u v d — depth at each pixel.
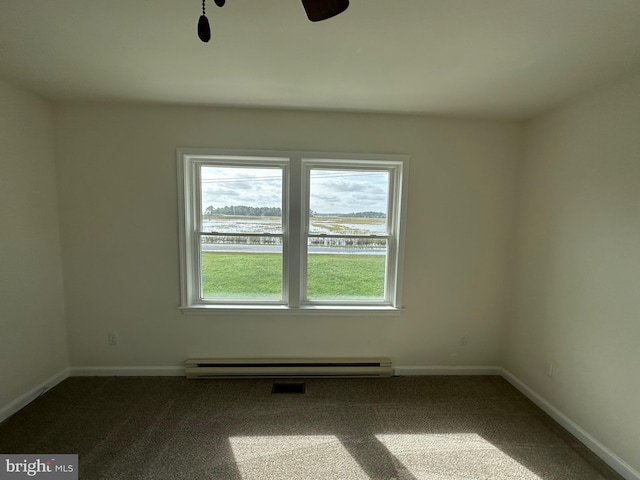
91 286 2.50
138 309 2.55
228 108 2.41
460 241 2.63
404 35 1.41
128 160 2.41
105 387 2.42
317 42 1.48
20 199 2.10
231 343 2.63
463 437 1.95
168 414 2.11
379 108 2.36
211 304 2.64
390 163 2.57
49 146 2.32
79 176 2.40
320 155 2.48
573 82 1.82
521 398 2.40
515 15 1.25
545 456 1.80
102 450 1.77
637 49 1.47
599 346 1.83
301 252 2.64
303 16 1.27
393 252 2.68
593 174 1.89
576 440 1.94
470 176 2.58
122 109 2.37
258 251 2.64
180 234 2.50
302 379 2.61
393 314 2.67
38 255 2.25
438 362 2.73
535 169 2.39
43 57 1.65
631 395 1.65
